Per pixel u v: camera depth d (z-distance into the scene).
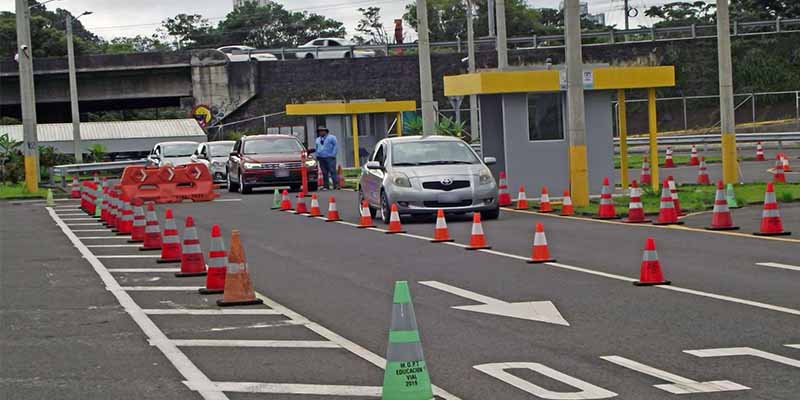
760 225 20.00
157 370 9.95
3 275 16.98
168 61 70.06
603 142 29.11
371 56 72.19
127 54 69.50
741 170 36.81
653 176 29.94
